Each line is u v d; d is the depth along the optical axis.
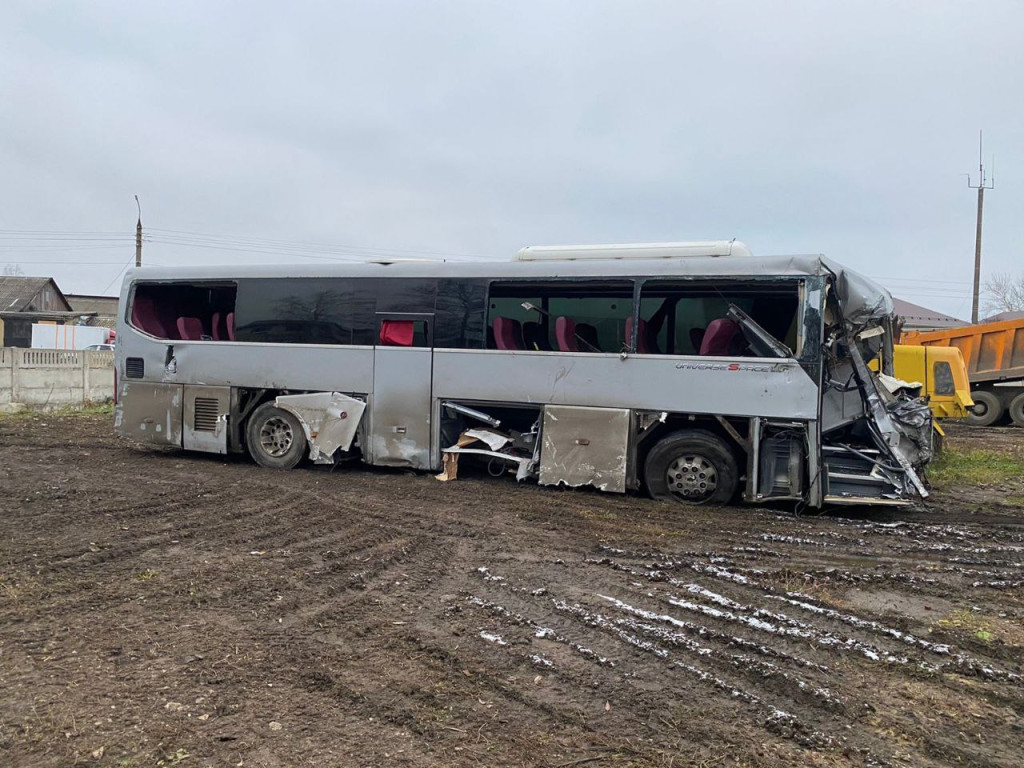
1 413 18.12
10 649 4.13
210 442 10.94
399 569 5.90
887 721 3.56
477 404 9.50
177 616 4.70
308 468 10.64
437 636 4.48
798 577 5.84
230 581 5.43
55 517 7.36
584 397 8.91
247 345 10.68
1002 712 3.68
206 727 3.33
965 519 8.13
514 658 4.18
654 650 4.34
